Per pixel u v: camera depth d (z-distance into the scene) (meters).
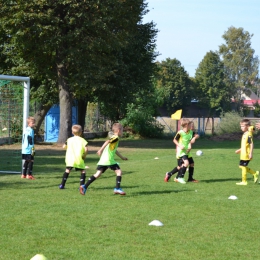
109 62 27.62
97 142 34.19
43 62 27.50
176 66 87.75
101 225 7.49
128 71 31.38
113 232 7.07
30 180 12.98
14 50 27.41
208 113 90.31
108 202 9.38
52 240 6.64
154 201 9.52
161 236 6.87
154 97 42.69
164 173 14.62
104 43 25.97
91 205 9.04
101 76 26.31
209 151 24.31
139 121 40.78
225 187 11.60
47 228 7.26
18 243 6.47
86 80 26.12
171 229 7.29
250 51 89.06
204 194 10.45
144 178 13.38
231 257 5.96
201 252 6.14
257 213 8.45
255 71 89.44
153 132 41.25
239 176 13.85
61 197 9.97
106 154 10.27
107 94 31.39
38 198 9.84
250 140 12.02
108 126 43.28
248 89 93.12
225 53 90.62
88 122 40.22
